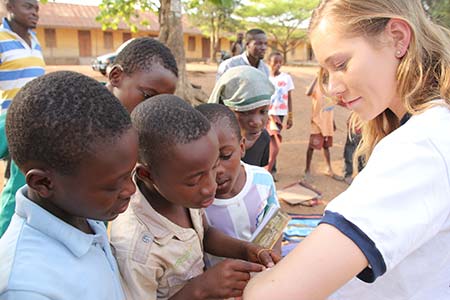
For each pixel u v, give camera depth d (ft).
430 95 3.37
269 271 2.99
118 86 5.49
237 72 7.02
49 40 86.33
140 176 4.03
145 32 88.53
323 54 3.41
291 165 20.81
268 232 4.66
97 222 3.78
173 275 4.13
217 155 3.94
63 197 3.03
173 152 3.69
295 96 37.24
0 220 5.05
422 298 3.35
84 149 2.86
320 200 15.79
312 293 2.73
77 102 2.88
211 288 3.81
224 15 85.66
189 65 62.59
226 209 5.23
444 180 2.82
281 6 89.76
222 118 4.85
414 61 3.25
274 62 17.22
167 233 4.03
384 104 3.44
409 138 2.98
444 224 3.01
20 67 12.42
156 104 3.92
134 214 4.02
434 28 3.43
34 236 3.02
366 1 3.19
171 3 22.82
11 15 12.49
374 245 2.69
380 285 3.46
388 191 2.79
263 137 8.38
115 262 3.74
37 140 2.85
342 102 3.60
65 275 2.99
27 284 2.76
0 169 17.02
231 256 4.63
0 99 13.07
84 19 85.97
